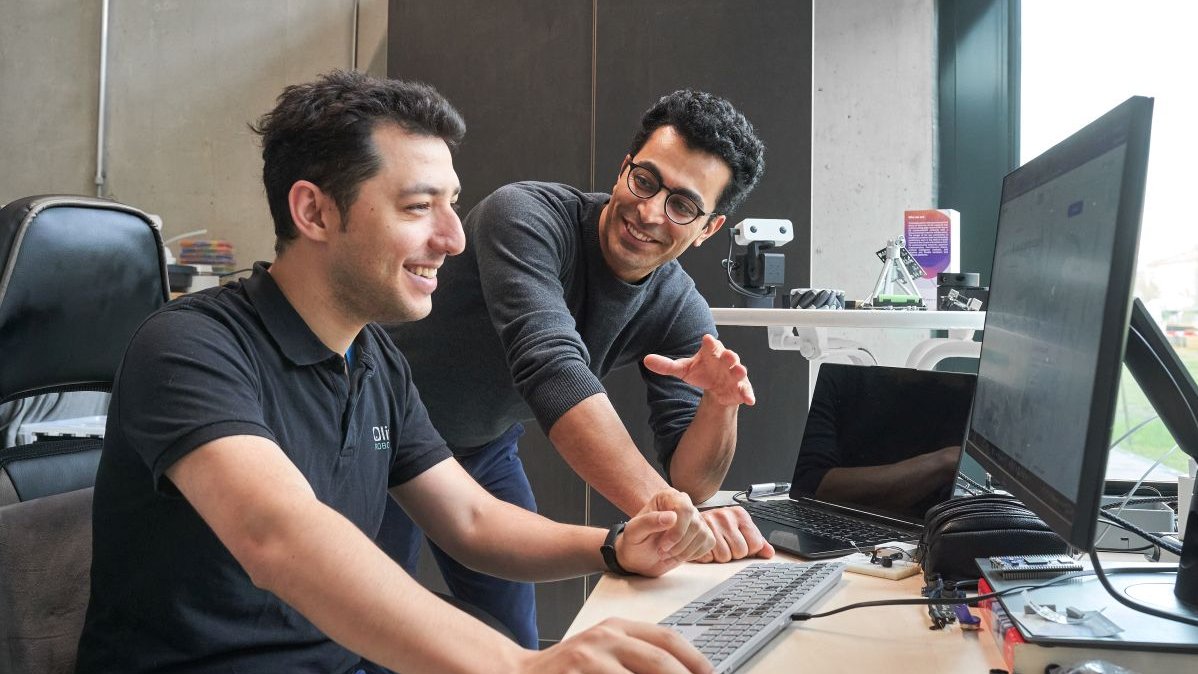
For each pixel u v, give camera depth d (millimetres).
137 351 951
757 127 2895
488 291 1520
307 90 1015
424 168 1015
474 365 1769
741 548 1255
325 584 786
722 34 2916
